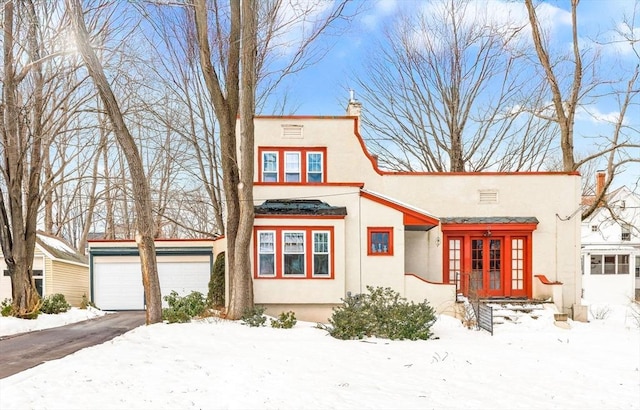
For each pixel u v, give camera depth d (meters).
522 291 17.41
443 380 8.45
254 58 14.51
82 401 6.08
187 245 22.30
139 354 9.01
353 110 19.41
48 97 16.89
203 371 7.95
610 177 19.72
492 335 13.43
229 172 14.96
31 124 16.91
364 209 16.14
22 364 8.72
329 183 16.39
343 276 15.40
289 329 13.04
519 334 13.70
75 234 41.75
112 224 34.47
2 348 10.66
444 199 17.62
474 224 17.27
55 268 22.55
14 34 15.66
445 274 17.44
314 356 9.73
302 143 17.55
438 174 17.64
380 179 17.59
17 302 16.11
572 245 17.48
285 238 15.39
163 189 31.66
